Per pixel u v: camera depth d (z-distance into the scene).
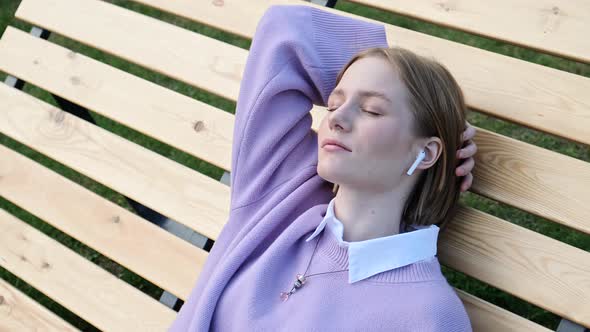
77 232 1.64
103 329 1.53
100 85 1.72
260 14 1.60
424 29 2.43
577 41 1.26
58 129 1.74
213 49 1.62
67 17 1.82
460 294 1.25
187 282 1.50
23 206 1.72
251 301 1.18
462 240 1.27
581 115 1.23
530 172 1.23
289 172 1.34
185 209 1.55
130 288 1.55
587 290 1.15
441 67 1.15
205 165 2.30
